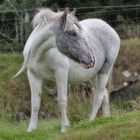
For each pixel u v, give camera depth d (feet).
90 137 53.16
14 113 80.64
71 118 77.41
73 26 56.24
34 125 60.49
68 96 82.64
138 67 91.50
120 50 92.99
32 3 103.14
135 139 51.70
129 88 90.07
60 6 111.24
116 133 52.90
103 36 66.85
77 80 64.13
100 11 106.63
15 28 101.19
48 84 85.51
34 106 59.98
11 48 97.40
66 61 59.47
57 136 56.34
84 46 56.24
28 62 59.06
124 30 102.42
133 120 55.77
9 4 103.14
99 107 67.62
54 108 82.02
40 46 57.47
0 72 87.40
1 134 59.57
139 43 94.48
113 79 90.22
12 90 83.87
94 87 69.10
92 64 56.34
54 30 56.65
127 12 107.55
